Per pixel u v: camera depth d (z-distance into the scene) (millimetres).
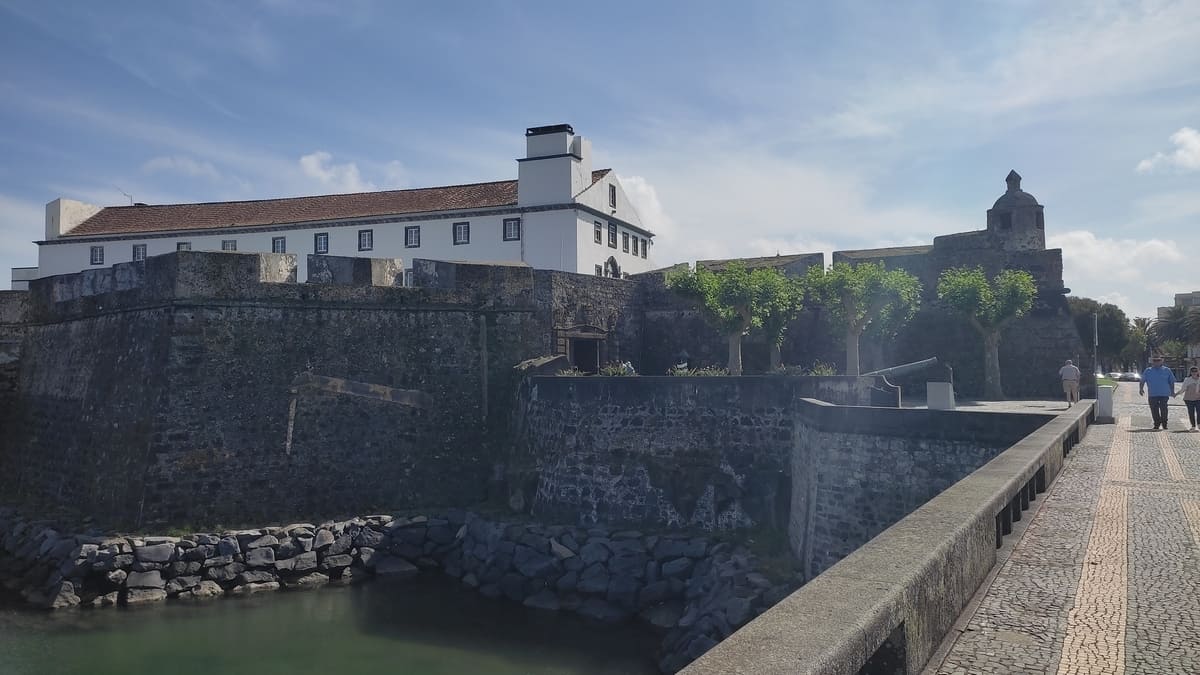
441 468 26047
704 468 22641
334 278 25750
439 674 16656
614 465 23766
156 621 19172
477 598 21453
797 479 20719
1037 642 5934
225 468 23047
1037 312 33031
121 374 24438
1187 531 9531
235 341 23656
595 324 35812
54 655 17047
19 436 28906
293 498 23812
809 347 36094
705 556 21109
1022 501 10508
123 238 58438
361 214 53375
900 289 29672
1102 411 24828
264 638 18297
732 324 31391
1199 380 22141
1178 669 5465
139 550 20750
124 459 23203
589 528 23141
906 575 5176
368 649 17859
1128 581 7496
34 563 21500
